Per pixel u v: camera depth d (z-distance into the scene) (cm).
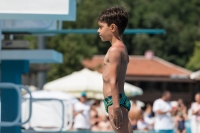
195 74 6131
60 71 8175
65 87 5238
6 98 2423
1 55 2406
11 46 2503
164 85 13850
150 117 4853
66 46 8075
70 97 4041
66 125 3200
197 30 17512
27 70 2539
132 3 17788
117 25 1309
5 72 2475
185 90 13875
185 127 4616
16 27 2492
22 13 1673
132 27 17350
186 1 18788
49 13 1669
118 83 1297
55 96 3884
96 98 5234
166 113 3903
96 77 5350
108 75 1297
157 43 17400
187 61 17350
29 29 2498
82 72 5422
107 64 1302
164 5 18050
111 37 1317
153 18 17250
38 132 2627
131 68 13275
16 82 2472
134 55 17550
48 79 8200
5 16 1727
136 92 5434
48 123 3183
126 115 1308
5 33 2580
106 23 1314
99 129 4634
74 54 8138
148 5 17838
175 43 17350
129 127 1304
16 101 2428
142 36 17388
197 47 16138
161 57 17388
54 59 2475
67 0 1669
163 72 13125
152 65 13462
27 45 2525
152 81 13600
